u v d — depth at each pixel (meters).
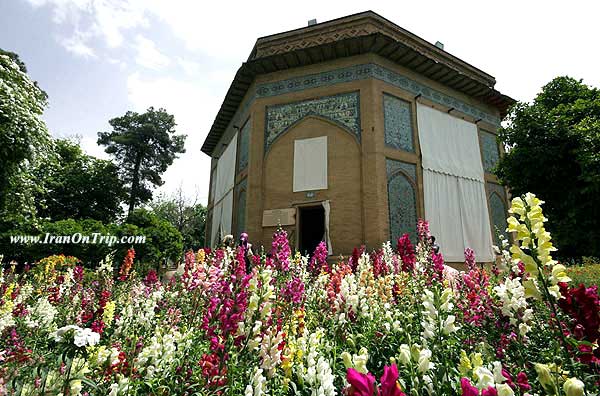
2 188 8.78
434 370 1.31
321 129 11.44
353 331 2.29
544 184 9.99
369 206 10.11
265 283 1.66
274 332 1.60
